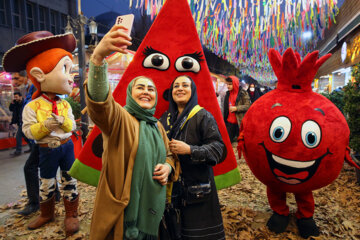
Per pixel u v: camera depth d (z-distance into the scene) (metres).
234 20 3.65
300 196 2.57
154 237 1.48
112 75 6.89
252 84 7.66
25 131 2.55
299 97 2.36
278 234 2.63
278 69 2.51
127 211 1.38
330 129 2.20
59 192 3.62
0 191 3.99
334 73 13.84
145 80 1.57
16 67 2.69
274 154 2.29
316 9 3.44
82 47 5.45
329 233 2.65
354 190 3.87
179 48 2.54
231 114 5.62
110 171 1.41
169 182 1.77
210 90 2.60
